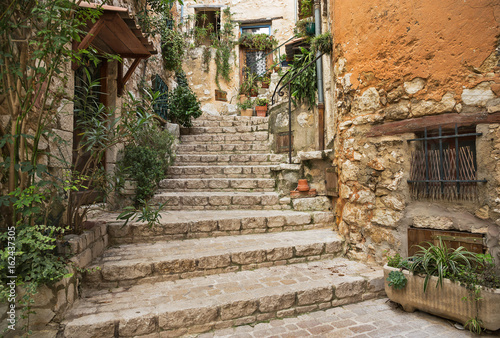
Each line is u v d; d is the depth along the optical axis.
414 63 2.87
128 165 4.31
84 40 2.88
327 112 4.62
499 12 2.45
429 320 2.44
